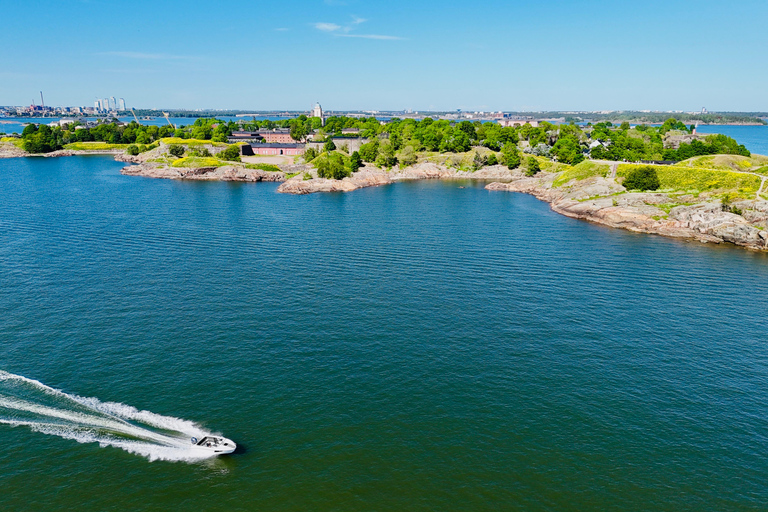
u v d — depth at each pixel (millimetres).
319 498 45375
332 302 85312
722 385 63281
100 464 49125
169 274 97438
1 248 112438
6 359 65438
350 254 113562
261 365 65375
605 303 87250
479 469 48969
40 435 52688
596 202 162625
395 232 136375
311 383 61781
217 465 49125
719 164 195625
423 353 69125
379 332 74812
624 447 52125
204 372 63656
